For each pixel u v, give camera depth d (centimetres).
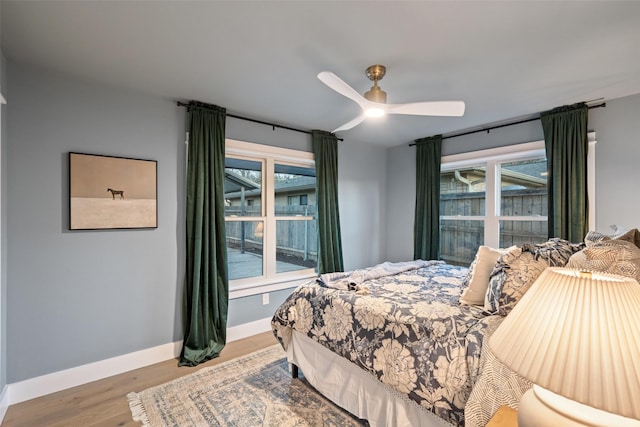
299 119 326
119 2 146
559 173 281
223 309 288
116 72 219
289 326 228
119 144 245
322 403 203
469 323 146
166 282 268
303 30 170
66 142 223
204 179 277
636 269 116
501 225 348
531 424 79
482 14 155
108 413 194
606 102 267
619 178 260
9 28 166
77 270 228
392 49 188
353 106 287
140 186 253
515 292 145
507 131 328
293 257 374
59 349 221
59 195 221
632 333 70
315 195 389
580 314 75
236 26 166
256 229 341
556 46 184
